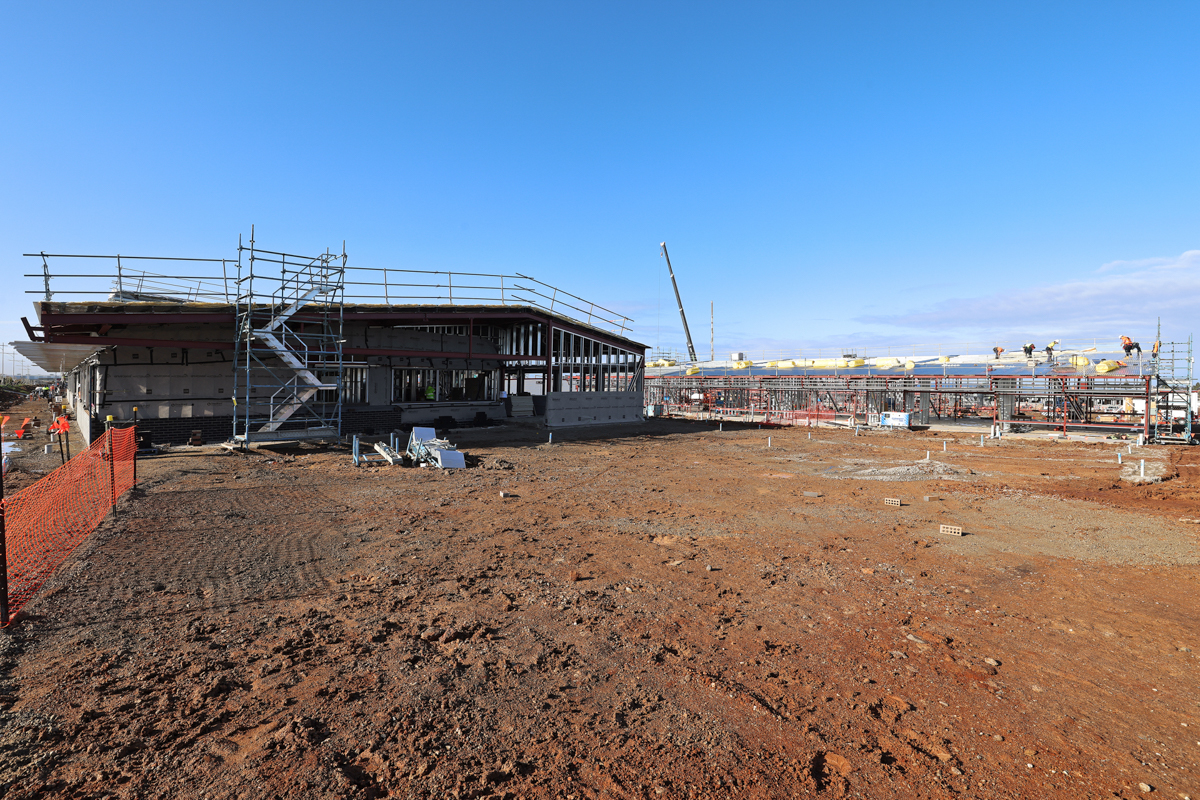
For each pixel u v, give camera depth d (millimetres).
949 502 14852
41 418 37281
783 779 4234
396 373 30484
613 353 40156
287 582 8148
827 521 12727
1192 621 7477
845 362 51031
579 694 5359
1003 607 7906
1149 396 28859
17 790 3803
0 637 6004
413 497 14266
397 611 7262
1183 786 4301
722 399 52906
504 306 30953
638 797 3959
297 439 22344
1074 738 4914
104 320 18719
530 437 29031
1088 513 13703
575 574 8789
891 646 6637
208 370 22734
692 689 5523
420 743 4484
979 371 40625
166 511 11703
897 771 4391
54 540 9500
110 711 4793
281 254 21578
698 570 9242
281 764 4160
